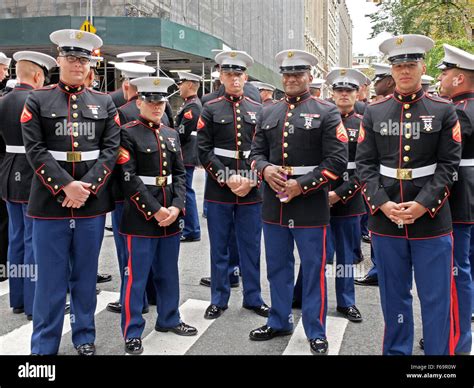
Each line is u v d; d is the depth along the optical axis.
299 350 3.57
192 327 3.91
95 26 11.58
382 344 3.54
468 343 3.47
